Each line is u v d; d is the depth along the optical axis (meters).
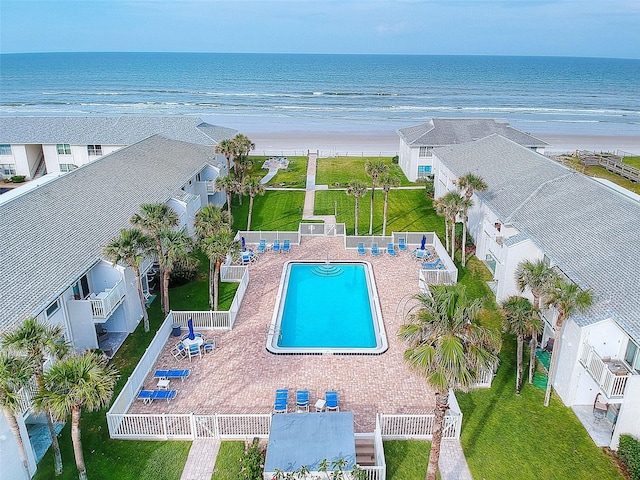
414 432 20.98
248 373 25.25
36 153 61.44
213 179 50.59
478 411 22.78
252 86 199.62
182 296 33.91
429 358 15.16
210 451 20.27
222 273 36.22
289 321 30.88
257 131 103.31
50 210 29.03
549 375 22.58
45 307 21.14
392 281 35.59
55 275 23.44
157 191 37.81
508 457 20.00
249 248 41.59
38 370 16.94
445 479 18.86
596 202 29.83
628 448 19.28
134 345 27.94
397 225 47.53
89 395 15.99
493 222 36.91
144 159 43.31
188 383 24.45
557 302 21.56
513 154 44.72
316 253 40.81
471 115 129.88
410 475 19.05
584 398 22.95
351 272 37.91
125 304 28.38
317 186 60.97
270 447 18.22
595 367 20.80
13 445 17.78
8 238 24.69
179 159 47.09
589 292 21.97
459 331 15.32
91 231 28.75
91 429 21.61
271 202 54.75
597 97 179.00
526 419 22.27
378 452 19.22
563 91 196.88
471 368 15.37
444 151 53.91
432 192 56.62
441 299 15.59
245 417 20.72
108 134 60.00
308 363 26.12
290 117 121.56
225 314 29.09
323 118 120.69
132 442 20.81
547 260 28.03
